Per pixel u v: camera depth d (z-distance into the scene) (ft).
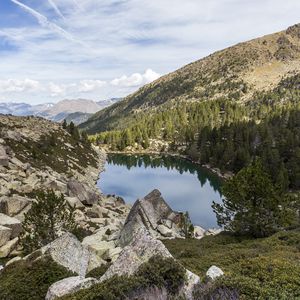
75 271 58.34
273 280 40.91
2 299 48.29
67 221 98.12
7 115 412.57
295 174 272.10
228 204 116.57
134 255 45.62
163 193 307.17
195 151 517.14
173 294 38.83
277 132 438.40
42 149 306.35
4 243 111.86
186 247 97.71
